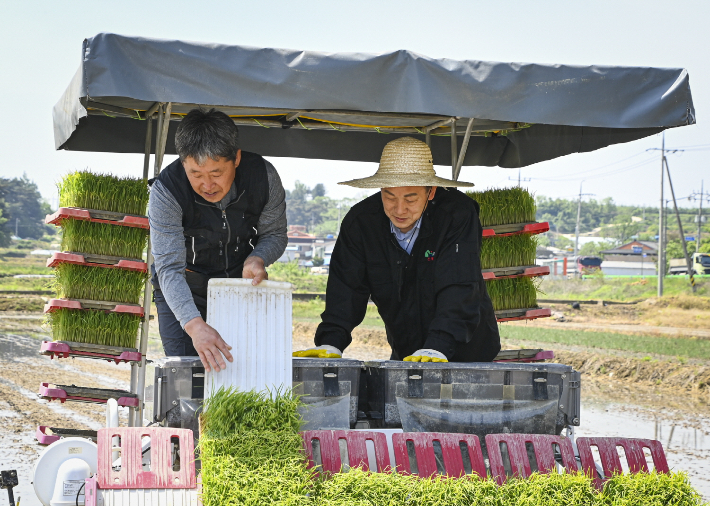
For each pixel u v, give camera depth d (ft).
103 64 9.48
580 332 114.01
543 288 231.71
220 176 10.16
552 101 11.00
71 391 14.08
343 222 13.15
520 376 10.60
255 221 11.56
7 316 122.83
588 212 625.82
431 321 12.78
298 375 10.17
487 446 9.66
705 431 43.47
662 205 197.77
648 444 10.03
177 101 9.77
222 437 8.72
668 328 129.90
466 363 10.73
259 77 10.03
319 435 9.32
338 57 10.29
